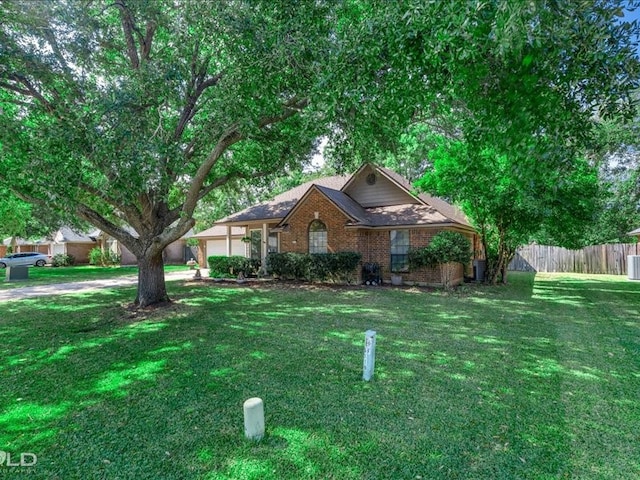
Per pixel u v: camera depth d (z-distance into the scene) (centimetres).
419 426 349
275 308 947
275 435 333
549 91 302
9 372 497
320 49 551
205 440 326
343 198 1622
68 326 767
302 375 476
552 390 432
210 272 1791
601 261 2116
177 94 741
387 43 416
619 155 1953
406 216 1488
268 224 1831
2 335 695
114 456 305
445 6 307
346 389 432
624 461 297
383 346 605
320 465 291
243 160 1074
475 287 1405
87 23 671
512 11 242
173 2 709
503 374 481
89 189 765
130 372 491
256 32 593
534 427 349
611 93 322
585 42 279
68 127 597
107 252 3222
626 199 2103
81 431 344
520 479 275
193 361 531
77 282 1700
